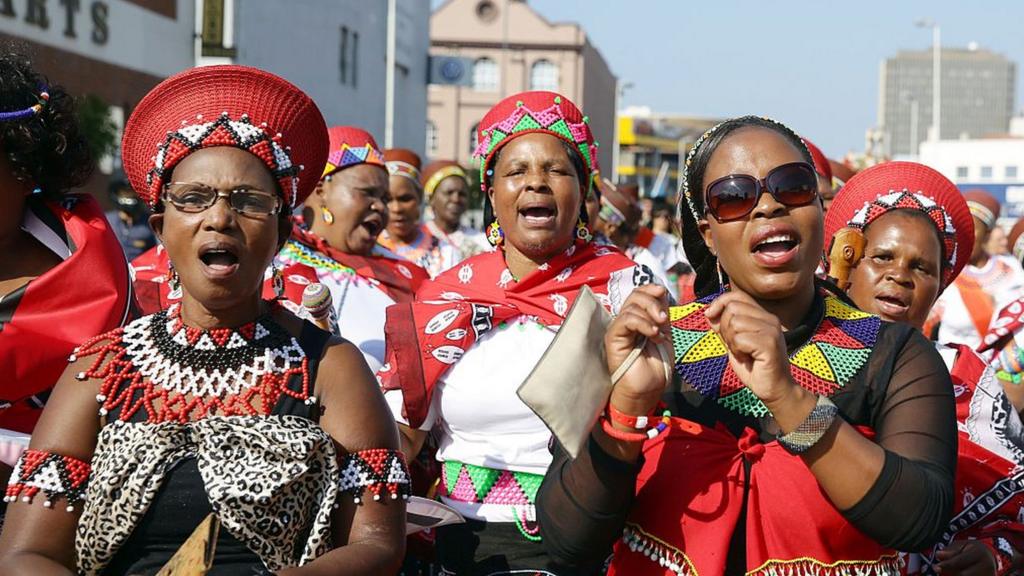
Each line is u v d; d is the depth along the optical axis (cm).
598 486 279
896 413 284
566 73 8356
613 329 274
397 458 287
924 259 401
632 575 291
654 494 288
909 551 270
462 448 423
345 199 628
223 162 282
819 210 292
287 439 272
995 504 371
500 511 414
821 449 265
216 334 284
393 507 284
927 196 408
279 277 303
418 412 424
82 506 279
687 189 311
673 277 1148
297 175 295
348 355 291
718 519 282
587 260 445
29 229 363
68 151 363
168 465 273
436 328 425
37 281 347
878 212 406
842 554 279
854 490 264
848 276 376
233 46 2978
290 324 294
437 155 8331
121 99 2662
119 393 281
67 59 2414
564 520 285
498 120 445
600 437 278
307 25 3534
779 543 279
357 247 633
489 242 458
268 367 283
